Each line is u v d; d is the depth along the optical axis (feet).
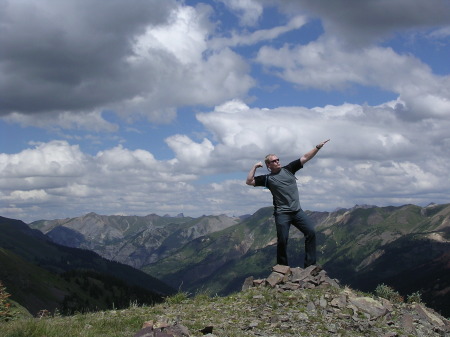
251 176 48.47
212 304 42.96
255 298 43.29
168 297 46.62
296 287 45.80
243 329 34.63
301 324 36.96
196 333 32.09
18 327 31.01
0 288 52.49
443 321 46.32
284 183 48.08
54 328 31.30
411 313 45.19
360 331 37.29
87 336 30.14
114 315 38.99
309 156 48.03
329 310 41.06
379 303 43.98
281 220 48.44
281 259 50.01
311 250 49.29
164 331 30.48
